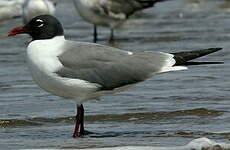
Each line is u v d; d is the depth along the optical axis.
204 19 28.72
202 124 12.75
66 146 11.11
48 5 28.36
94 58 12.13
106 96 15.46
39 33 12.26
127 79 12.14
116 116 13.67
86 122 13.35
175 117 13.46
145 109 14.12
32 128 12.88
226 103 14.44
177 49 21.31
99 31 27.19
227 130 12.14
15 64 19.84
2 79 17.69
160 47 21.94
